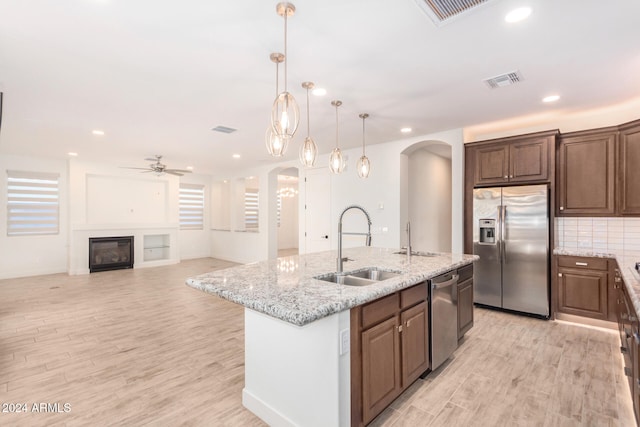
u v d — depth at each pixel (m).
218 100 3.28
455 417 2.05
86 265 6.91
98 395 2.31
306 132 4.52
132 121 3.98
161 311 4.29
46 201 6.74
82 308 4.42
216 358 2.91
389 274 2.62
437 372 2.62
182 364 2.79
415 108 3.55
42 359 2.87
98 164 7.11
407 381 2.21
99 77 2.73
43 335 3.44
